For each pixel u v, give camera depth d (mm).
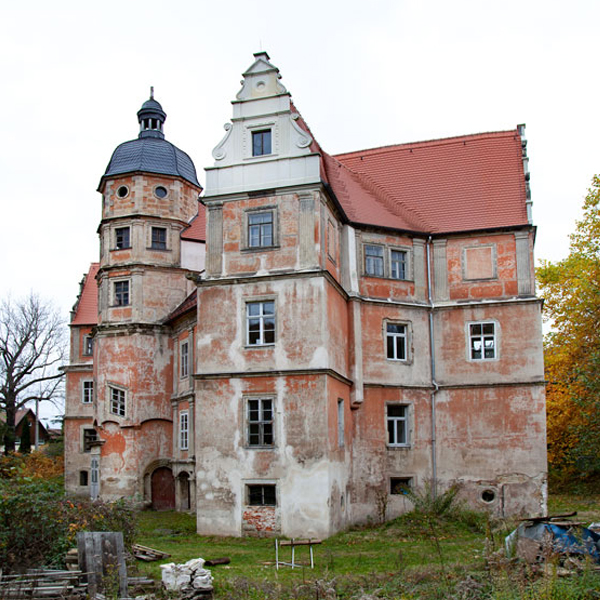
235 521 22531
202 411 23547
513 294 26984
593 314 33188
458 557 17609
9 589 13594
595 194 34938
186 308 31062
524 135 29844
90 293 47281
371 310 26609
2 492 16031
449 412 26859
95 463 34562
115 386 33750
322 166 26609
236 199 24359
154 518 28578
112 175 35719
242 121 24797
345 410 24812
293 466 22203
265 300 23438
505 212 27891
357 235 26906
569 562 13992
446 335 27406
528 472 25781
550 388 36062
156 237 35594
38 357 55188
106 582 14016
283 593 14055
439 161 30750
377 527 24484
